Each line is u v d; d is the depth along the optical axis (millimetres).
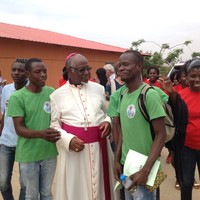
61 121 3215
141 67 2723
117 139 2953
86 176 3146
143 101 2594
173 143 3414
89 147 3137
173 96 3086
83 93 3219
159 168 2637
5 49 13344
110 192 3246
